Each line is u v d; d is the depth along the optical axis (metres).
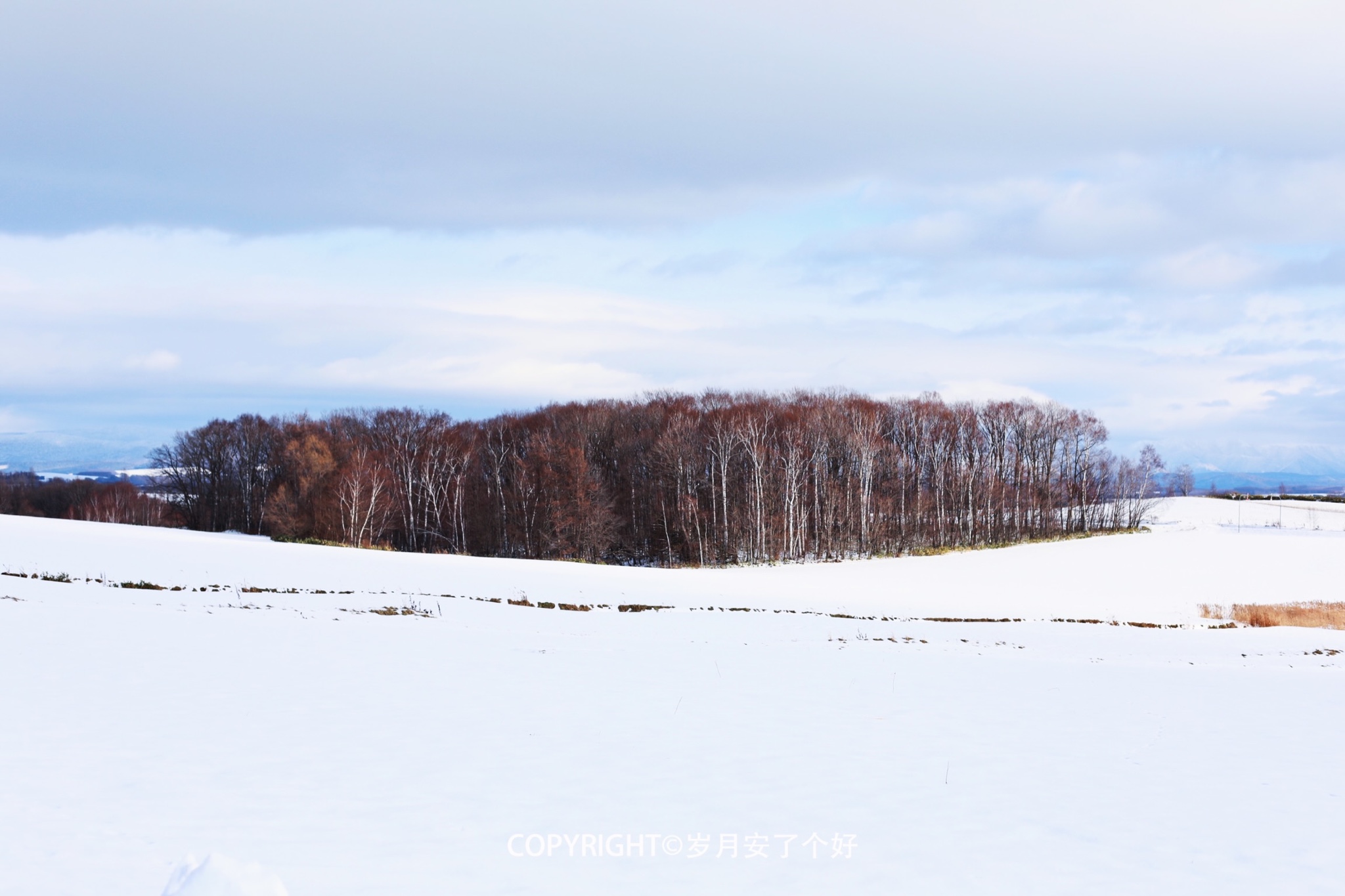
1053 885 7.03
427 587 34.78
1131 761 11.20
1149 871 7.39
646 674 16.69
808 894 6.74
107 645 16.38
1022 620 38.03
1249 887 7.07
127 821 7.54
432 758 10.05
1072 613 41.94
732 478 85.81
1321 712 15.41
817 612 35.69
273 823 7.71
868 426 90.62
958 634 29.83
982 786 9.77
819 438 86.12
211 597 27.02
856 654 21.72
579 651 19.50
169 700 12.27
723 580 48.72
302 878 6.53
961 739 12.16
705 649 21.25
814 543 82.12
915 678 17.97
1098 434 105.75
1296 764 11.26
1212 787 10.03
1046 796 9.47
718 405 103.25
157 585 29.97
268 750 10.06
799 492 83.94
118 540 47.91
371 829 7.70
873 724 12.93
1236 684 18.94
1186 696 16.95
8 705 11.50
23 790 8.20
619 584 41.38
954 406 104.31
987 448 101.25
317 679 14.41
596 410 101.00
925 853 7.68
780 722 12.77
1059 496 101.12
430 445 91.50
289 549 48.59
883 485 88.81
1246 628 37.28
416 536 83.44
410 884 6.56
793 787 9.52
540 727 11.75
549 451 80.44
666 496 82.62
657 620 28.56
